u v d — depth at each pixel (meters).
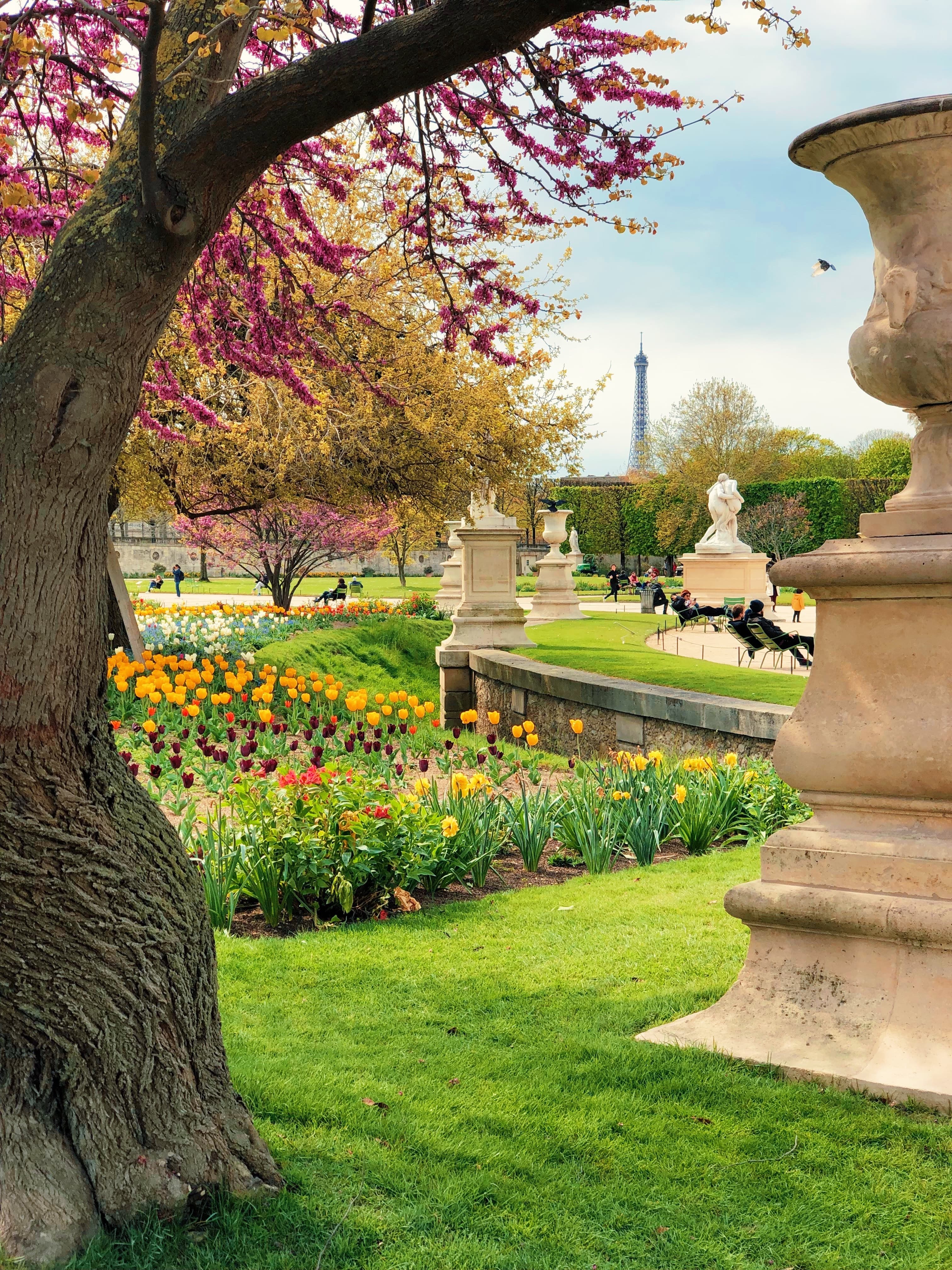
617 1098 3.64
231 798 6.96
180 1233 2.72
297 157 5.67
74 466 2.54
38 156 4.93
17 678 2.51
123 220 2.55
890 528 4.15
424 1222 2.89
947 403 4.07
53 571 2.54
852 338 4.25
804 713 4.31
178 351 13.38
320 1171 3.12
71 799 2.62
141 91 2.39
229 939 5.61
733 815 8.10
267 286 8.05
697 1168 3.21
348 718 14.59
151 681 10.15
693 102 4.93
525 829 7.30
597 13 4.82
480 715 17.00
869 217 4.20
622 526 70.06
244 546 28.09
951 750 3.94
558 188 5.18
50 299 2.57
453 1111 3.55
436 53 2.50
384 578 69.69
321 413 13.87
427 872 6.46
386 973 5.03
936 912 3.82
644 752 11.49
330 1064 3.93
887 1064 3.78
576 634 22.88
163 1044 2.80
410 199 5.80
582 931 5.65
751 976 4.29
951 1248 2.81
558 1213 2.95
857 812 4.23
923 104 3.74
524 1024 4.37
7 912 2.57
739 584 30.86
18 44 3.83
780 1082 3.81
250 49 5.01
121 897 2.71
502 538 18.97
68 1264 2.56
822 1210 2.99
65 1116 2.73
